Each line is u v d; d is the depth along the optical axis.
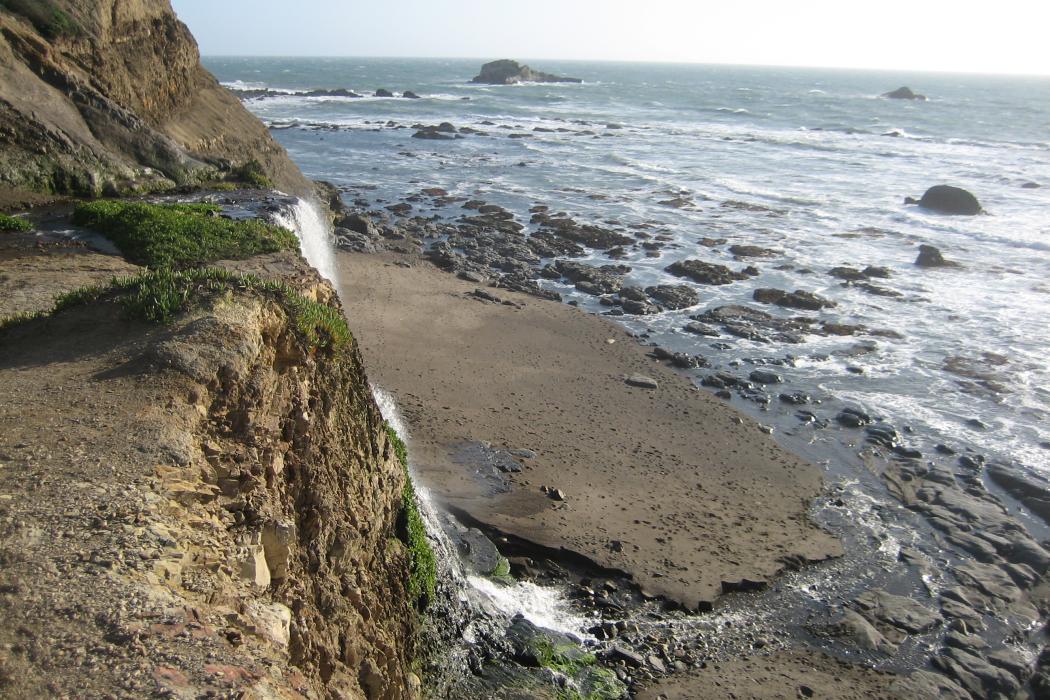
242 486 7.63
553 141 79.44
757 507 18.81
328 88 155.12
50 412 7.75
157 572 5.82
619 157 69.12
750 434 22.44
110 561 5.77
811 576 16.45
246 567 6.73
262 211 22.09
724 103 132.12
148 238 17.38
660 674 13.66
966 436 22.56
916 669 14.12
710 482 19.77
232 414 8.52
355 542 9.98
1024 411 23.97
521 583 15.55
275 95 131.75
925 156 70.50
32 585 5.41
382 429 12.98
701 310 32.69
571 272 36.59
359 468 11.23
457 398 23.09
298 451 9.36
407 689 10.34
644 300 33.19
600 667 13.59
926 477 20.44
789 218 47.34
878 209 49.53
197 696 4.71
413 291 32.53
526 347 27.70
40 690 4.60
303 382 10.14
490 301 32.12
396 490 12.94
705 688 13.41
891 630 15.00
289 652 6.38
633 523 17.59
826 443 22.23
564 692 12.79
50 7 26.66
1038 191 54.38
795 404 24.53
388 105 117.81
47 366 8.91
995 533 18.05
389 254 37.97
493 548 16.05
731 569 16.31
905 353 28.36
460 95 143.75
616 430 22.08
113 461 7.02
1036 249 40.84
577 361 26.88
